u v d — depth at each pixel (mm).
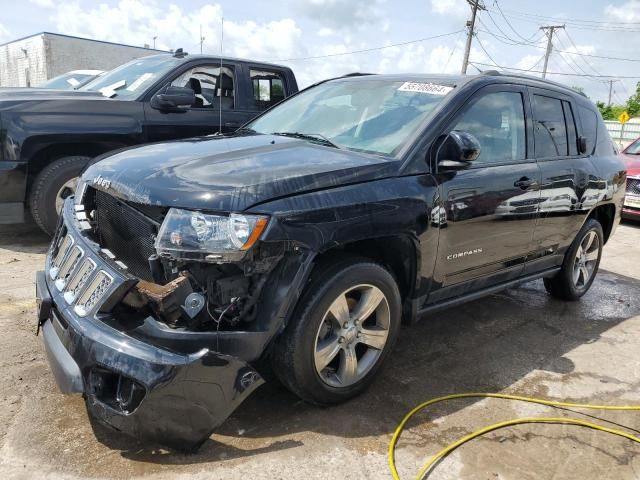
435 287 3400
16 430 2635
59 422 2721
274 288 2514
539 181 3963
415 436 2836
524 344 4121
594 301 5277
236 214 2396
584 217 4691
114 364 2256
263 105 6832
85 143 5668
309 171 2738
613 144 5320
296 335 2660
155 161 2865
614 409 3256
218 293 2430
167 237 2396
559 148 4387
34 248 5668
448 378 3490
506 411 3146
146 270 2670
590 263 5250
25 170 5316
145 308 2463
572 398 3354
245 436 2717
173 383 2264
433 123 3287
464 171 3393
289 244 2496
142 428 2299
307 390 2816
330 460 2592
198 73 6293
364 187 2846
